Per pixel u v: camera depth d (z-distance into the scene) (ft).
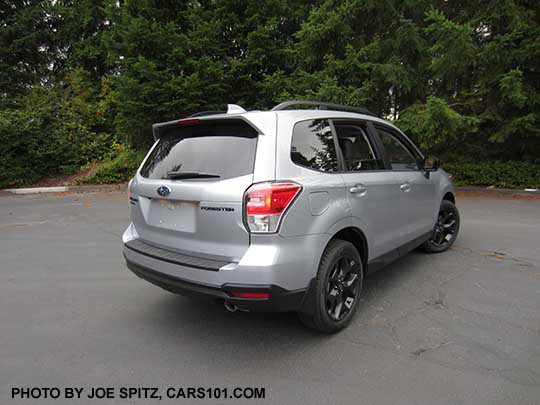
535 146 33.19
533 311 10.53
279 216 7.78
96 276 13.84
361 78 33.19
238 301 7.80
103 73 58.23
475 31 31.60
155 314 10.84
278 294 7.81
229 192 7.95
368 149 11.27
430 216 14.16
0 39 52.44
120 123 39.81
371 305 11.07
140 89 36.50
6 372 8.14
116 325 10.21
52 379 7.93
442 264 14.46
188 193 8.49
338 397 7.23
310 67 35.65
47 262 15.39
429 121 28.48
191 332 9.82
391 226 11.56
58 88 49.62
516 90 27.66
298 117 9.22
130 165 40.22
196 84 35.99
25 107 46.03
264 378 7.86
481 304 11.03
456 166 35.06
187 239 8.75
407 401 7.07
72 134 42.73
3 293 12.32
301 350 8.86
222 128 9.01
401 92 34.17
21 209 27.48
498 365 8.09
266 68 39.70
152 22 38.34
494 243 17.15
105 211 26.55
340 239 9.91
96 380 7.90
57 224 22.41
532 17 29.94
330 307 9.41
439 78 32.60
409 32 31.48
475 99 33.09
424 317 10.30
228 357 8.64
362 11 33.60
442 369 8.00
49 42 56.85
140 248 9.76
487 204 27.43
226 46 39.50
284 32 42.22
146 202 9.81
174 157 9.51
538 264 14.37
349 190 9.63
